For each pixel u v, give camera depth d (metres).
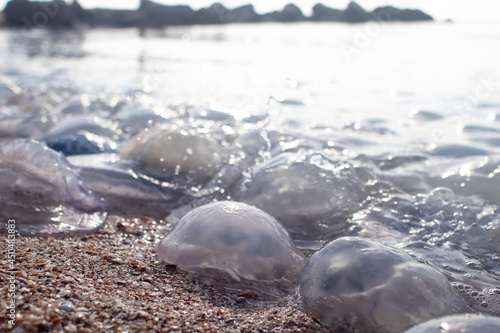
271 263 0.77
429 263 0.80
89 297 0.67
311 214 0.98
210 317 0.67
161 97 2.08
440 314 0.65
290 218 0.97
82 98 1.99
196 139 1.22
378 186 1.08
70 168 1.09
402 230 0.92
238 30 7.19
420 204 1.00
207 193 1.09
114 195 1.07
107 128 1.53
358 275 0.69
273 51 4.46
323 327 0.67
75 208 0.99
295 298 0.73
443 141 1.39
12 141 1.06
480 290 0.74
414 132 1.50
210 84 2.54
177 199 1.08
